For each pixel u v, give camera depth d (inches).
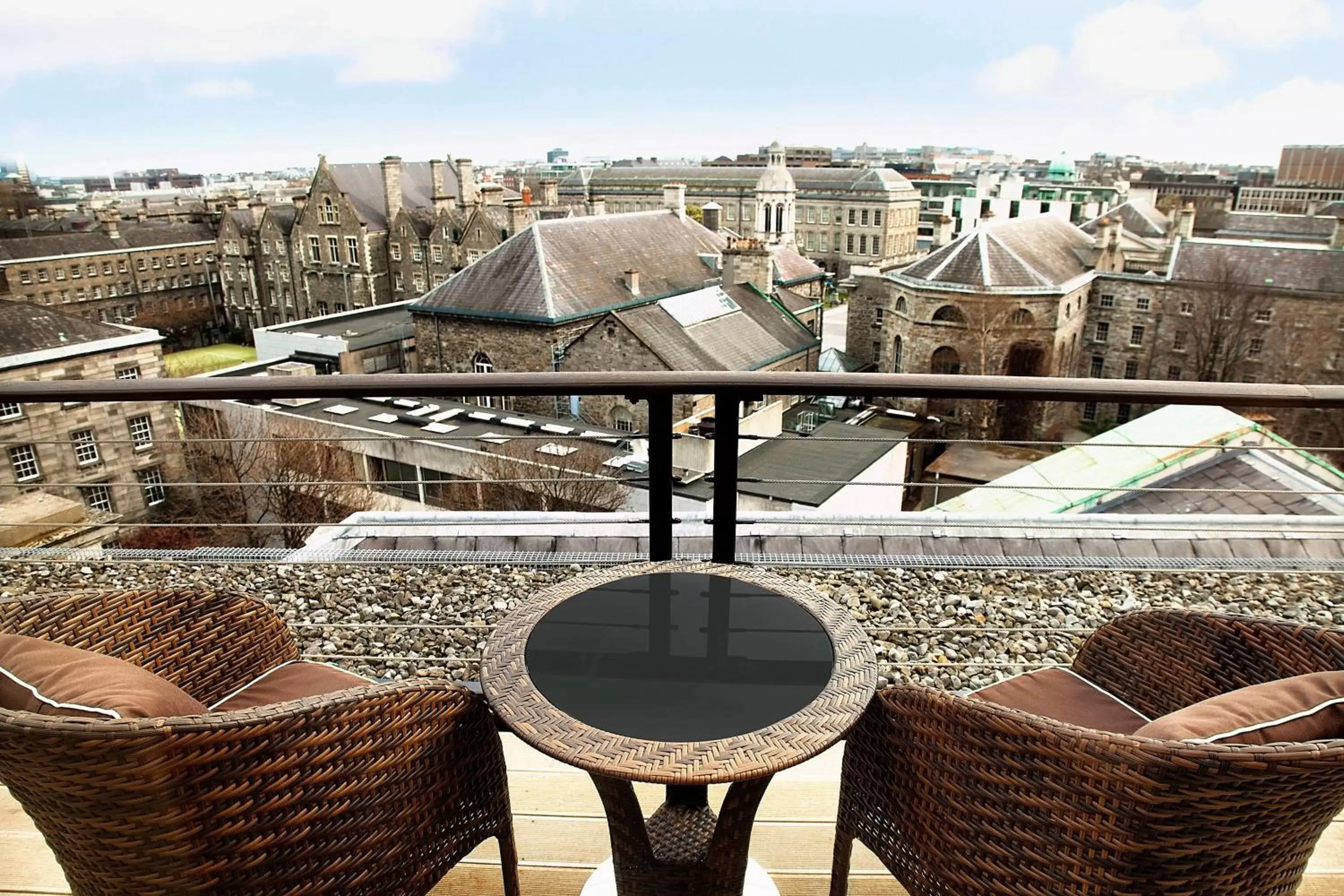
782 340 1306.6
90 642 68.5
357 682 77.7
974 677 140.7
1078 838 49.1
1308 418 1219.2
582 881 79.9
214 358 2281.0
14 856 81.4
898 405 1398.9
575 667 65.0
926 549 171.8
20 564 195.2
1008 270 1407.5
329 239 2065.7
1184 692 70.4
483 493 792.3
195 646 75.1
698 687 62.2
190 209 3186.5
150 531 859.4
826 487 767.1
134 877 48.7
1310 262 1413.6
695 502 726.5
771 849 83.7
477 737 63.6
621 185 3499.0
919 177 3850.9
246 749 46.8
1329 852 81.7
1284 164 4170.8
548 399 1057.5
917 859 60.7
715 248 1555.1
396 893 58.2
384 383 88.0
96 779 44.4
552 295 1224.2
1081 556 167.2
